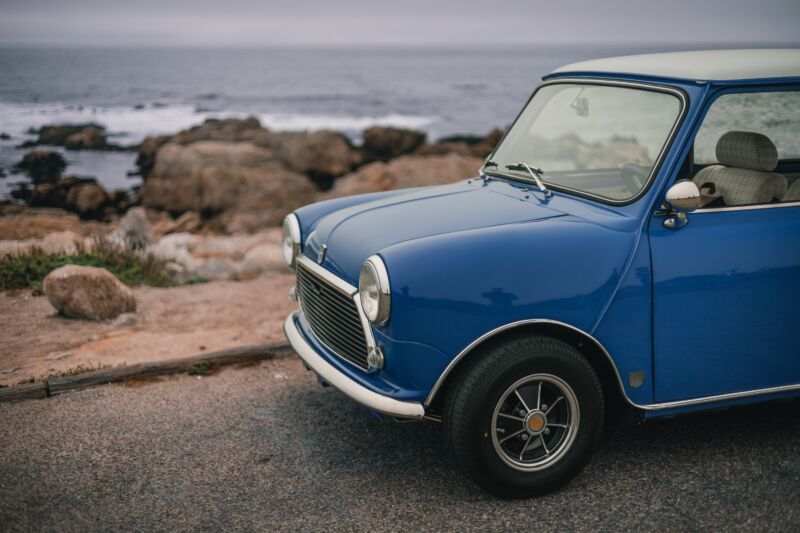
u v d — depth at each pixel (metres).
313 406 4.23
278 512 3.14
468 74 100.12
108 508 3.15
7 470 3.45
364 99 64.00
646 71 3.65
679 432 3.84
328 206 4.27
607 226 3.22
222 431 3.90
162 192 19.64
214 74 87.44
